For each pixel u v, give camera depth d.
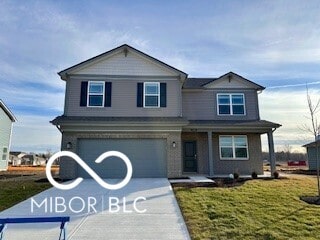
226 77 17.02
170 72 14.91
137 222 6.20
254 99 16.94
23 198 8.76
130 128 13.55
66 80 14.42
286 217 6.43
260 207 7.32
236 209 7.12
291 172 20.02
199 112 16.73
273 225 5.86
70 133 13.38
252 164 16.19
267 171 19.83
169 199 8.45
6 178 14.36
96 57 14.61
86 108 14.17
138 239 5.15
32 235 5.34
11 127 26.38
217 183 11.21
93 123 13.19
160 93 14.63
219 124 14.80
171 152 13.52
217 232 5.48
